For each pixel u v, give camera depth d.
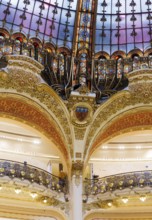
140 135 23.16
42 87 19.56
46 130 20.47
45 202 18.31
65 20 22.52
